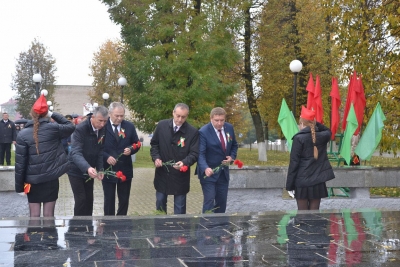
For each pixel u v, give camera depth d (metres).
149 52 24.62
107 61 49.12
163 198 8.30
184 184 8.27
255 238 5.93
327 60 29.14
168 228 6.46
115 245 5.55
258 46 32.31
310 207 7.95
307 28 29.78
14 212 9.73
